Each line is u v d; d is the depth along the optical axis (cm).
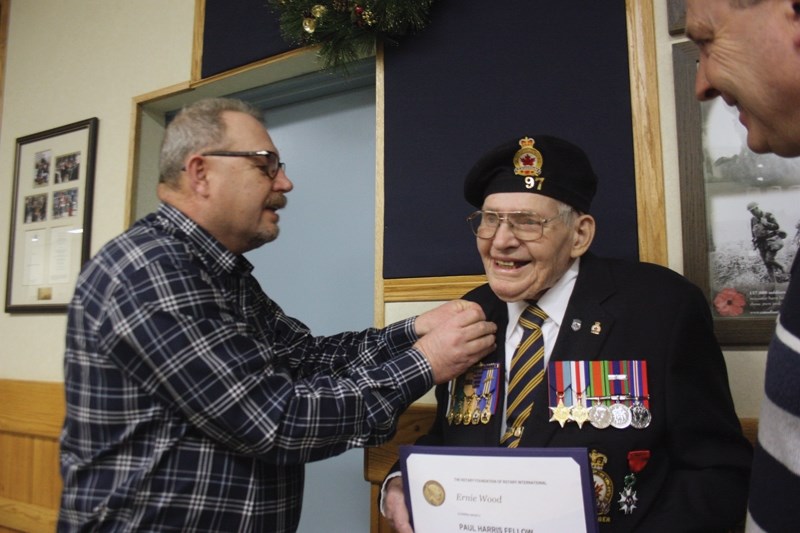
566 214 85
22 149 222
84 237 198
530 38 128
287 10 144
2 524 198
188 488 83
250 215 98
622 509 75
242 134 97
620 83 118
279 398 82
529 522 69
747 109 51
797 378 42
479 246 90
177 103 193
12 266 217
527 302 92
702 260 107
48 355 202
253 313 101
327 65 147
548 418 81
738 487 73
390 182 142
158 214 97
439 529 75
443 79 137
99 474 84
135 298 81
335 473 164
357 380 90
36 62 225
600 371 81
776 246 101
